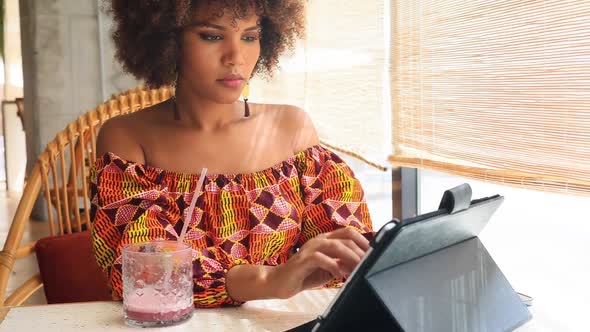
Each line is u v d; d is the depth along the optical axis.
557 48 1.00
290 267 0.81
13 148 6.62
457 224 0.67
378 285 0.60
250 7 0.96
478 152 1.21
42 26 4.64
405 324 0.59
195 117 1.05
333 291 0.92
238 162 1.05
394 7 1.52
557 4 0.99
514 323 0.72
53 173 1.34
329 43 1.98
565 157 1.00
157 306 0.76
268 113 1.13
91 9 4.68
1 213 5.30
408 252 0.63
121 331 0.75
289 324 0.78
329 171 1.11
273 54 1.17
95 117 1.38
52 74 4.67
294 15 1.16
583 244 1.28
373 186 2.10
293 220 1.04
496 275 0.75
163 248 0.80
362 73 1.75
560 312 1.14
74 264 1.29
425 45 1.38
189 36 0.98
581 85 0.96
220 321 0.79
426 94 1.39
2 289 1.13
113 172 1.01
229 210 1.01
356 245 0.82
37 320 0.79
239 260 0.97
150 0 1.01
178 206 1.00
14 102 6.66
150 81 1.09
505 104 1.13
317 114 2.10
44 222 4.70
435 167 1.35
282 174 1.07
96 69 4.72
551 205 1.34
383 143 1.64
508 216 1.43
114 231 0.96
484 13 1.17
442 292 0.65
